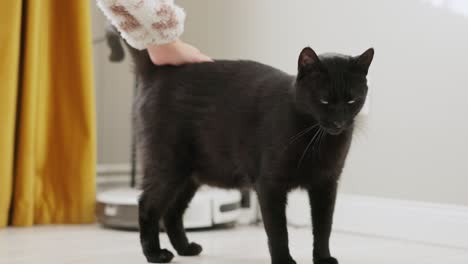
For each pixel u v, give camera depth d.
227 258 1.96
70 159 2.62
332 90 1.61
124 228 2.52
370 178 2.45
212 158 1.82
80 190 2.62
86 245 2.15
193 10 2.96
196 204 2.46
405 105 2.34
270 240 1.70
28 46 2.47
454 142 2.22
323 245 1.77
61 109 2.62
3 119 2.42
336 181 1.76
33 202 2.57
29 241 2.22
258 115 1.71
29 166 2.50
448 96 2.23
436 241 2.27
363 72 1.67
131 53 1.96
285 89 1.69
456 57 2.21
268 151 1.67
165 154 1.85
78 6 2.56
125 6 1.71
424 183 2.30
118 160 3.13
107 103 3.09
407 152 2.34
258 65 1.83
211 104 1.80
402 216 2.35
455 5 2.20
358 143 2.47
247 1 2.76
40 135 2.58
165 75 1.89
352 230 2.47
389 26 2.37
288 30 2.64
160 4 1.74
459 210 2.22
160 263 1.86
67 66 2.61
